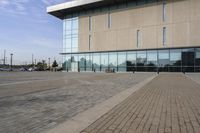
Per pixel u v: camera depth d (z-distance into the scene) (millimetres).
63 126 5676
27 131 5293
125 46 48594
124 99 9906
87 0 50000
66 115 6906
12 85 16578
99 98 10250
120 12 49562
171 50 43219
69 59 56688
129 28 48312
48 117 6648
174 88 14320
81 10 54594
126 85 16594
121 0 48031
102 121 6117
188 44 41750
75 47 55531
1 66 119812
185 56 41875
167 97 10391
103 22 51688
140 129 5316
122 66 48594
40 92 12422
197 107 7961
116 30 49906
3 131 5289
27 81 20844
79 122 6051
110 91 12891
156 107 8016
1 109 7770
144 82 19328
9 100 9648
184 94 11383
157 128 5387
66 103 8961
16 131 5289
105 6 51469
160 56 44281
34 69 83312
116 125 5688
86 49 53719
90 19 53469
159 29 44781
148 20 46125
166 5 44250
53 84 17531
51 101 9438
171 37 43469
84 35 54156
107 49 50812
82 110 7629
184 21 42281
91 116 6719
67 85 16672
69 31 56844
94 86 15883
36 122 6086
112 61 50031
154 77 27469
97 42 52281
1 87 15102
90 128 5469
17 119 6395
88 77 27953
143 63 46031
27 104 8719
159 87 15000
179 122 5922
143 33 46594
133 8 47969
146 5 46469
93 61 52625
